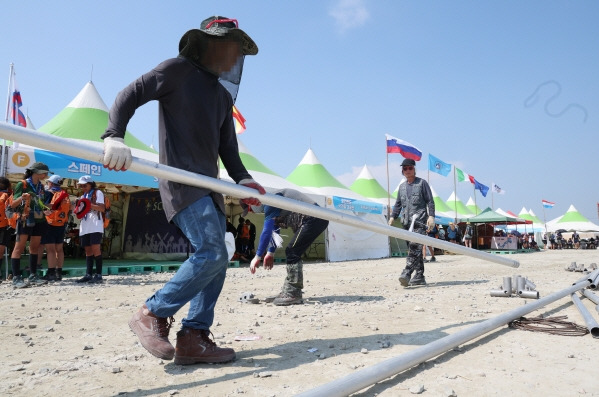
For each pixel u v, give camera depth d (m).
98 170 8.49
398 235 2.78
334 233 14.52
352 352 2.31
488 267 9.77
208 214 2.01
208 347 2.13
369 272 8.75
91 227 6.55
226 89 2.33
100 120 10.59
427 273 8.13
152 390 1.76
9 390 1.76
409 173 5.84
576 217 42.12
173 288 1.97
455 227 20.89
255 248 16.41
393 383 1.79
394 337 2.65
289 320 3.26
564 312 3.41
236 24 2.19
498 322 2.68
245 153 14.16
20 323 3.25
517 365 2.03
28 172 6.17
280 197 2.34
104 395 1.70
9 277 7.05
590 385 1.75
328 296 4.74
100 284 6.33
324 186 16.52
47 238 6.54
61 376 1.95
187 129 2.06
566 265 10.16
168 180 2.05
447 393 1.65
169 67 2.03
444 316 3.38
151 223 13.34
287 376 1.92
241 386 1.79
